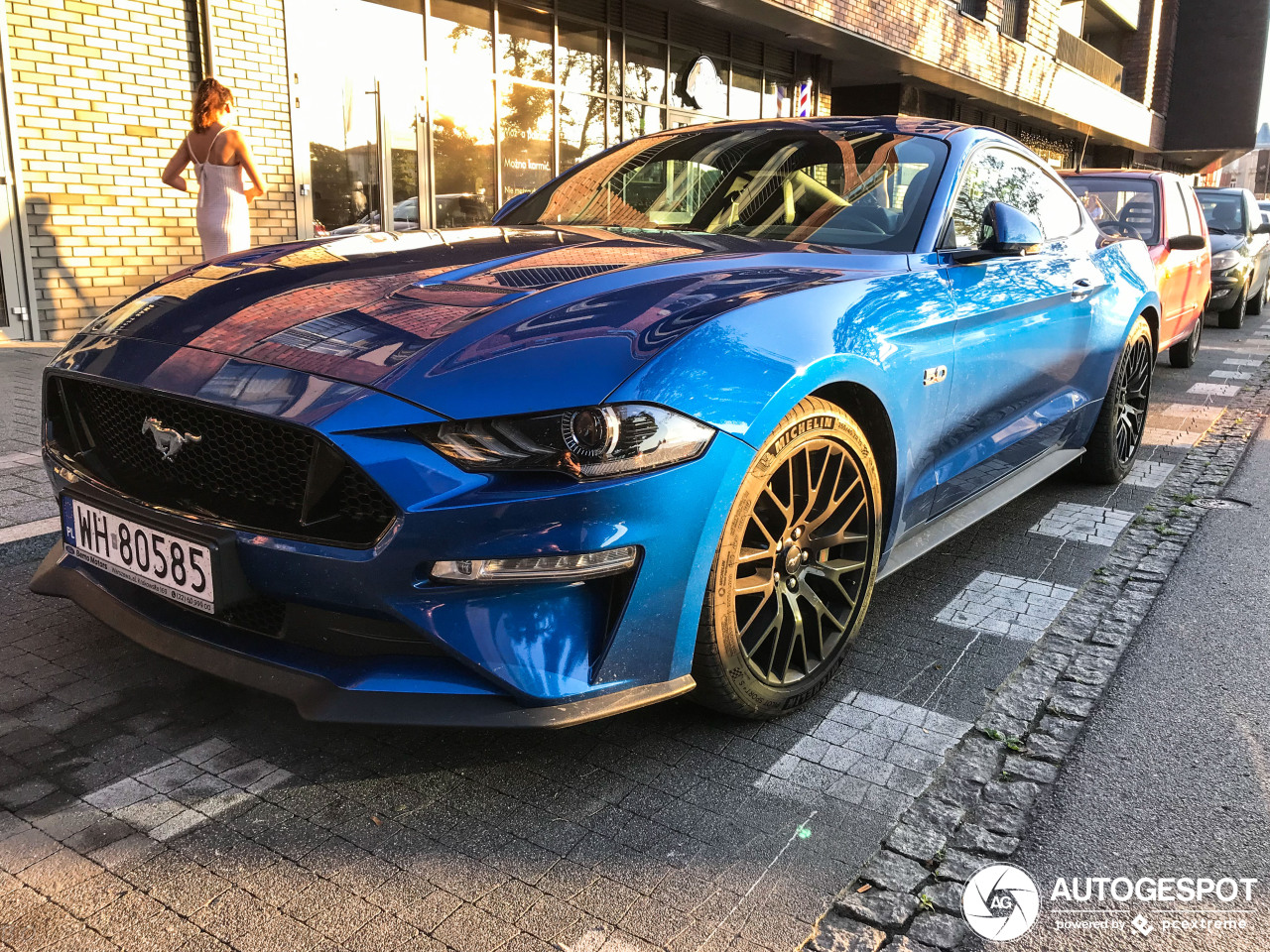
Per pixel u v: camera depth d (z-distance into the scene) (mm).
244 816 1931
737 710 2260
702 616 2057
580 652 1901
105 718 2277
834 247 2793
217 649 2021
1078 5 23953
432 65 9539
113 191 7336
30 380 5789
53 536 3305
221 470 1992
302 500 1882
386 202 9305
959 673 2678
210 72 7684
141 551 2072
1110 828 1995
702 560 1983
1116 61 28297
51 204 7035
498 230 2953
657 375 1887
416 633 1821
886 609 3129
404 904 1699
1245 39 32562
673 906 1718
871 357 2357
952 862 1872
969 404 2953
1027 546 3797
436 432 1779
